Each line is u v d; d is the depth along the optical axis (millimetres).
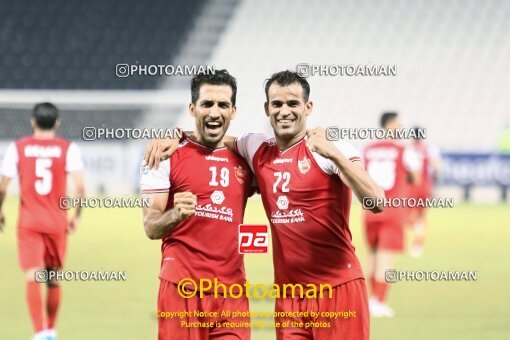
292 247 17766
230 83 17734
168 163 17750
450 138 91875
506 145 73062
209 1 99375
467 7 97312
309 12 98750
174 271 17703
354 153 17438
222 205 17766
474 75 94625
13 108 79938
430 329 28562
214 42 98312
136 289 35844
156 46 97750
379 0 98500
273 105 17391
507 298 34438
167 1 99000
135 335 27375
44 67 96312
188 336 17656
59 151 27859
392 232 31297
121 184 71500
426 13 97562
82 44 97438
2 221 28281
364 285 18188
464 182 73250
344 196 17672
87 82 96438
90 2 98688
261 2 99500
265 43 98438
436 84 93812
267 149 17906
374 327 28969
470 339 26969
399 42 96938
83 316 30484
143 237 52562
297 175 17469
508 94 93812
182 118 85250
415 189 46562
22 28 97875
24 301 33875
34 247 27031
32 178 27453
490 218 63844
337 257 17797
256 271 39500
